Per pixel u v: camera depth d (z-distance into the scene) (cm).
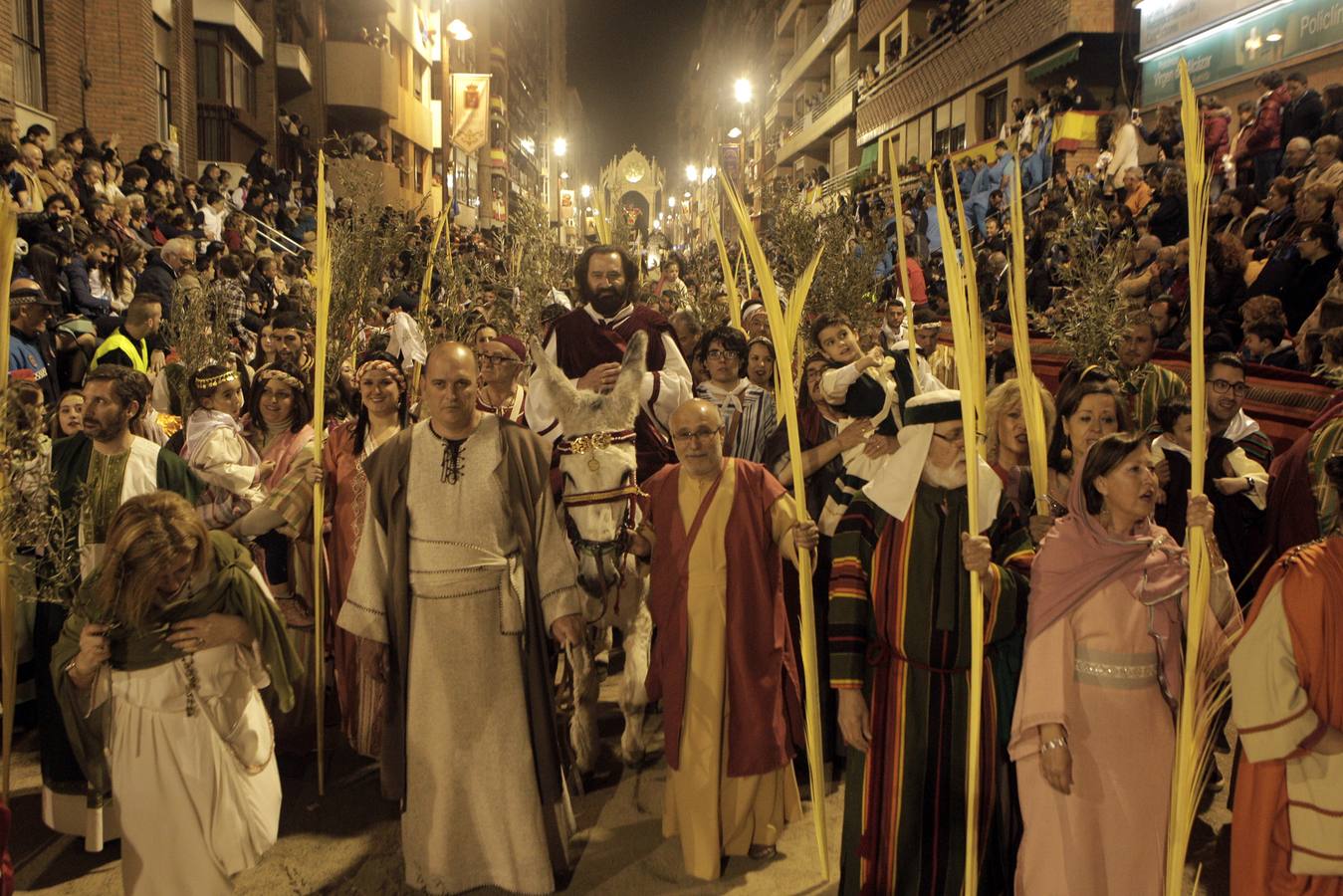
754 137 5434
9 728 351
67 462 398
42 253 795
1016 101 1773
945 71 2511
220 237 1523
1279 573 263
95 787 358
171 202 1423
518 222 754
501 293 746
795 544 348
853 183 2050
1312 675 254
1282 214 810
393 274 762
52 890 375
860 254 778
